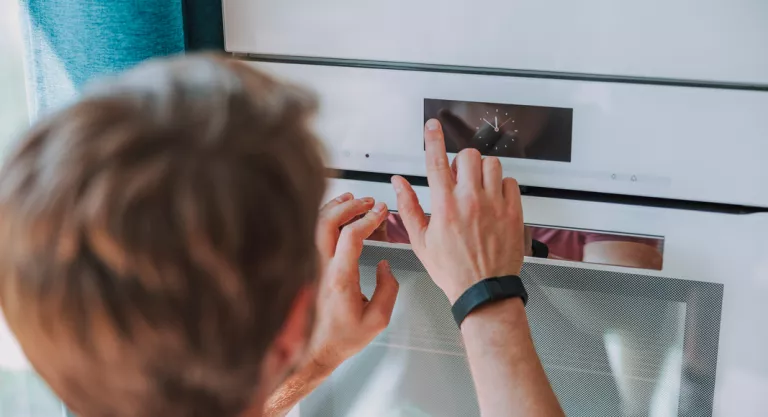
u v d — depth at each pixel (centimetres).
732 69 72
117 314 38
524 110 78
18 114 97
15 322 41
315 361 81
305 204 41
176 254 38
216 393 42
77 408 44
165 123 38
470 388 91
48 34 85
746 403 82
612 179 79
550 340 87
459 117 80
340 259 79
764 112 73
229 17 83
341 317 80
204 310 39
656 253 80
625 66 75
